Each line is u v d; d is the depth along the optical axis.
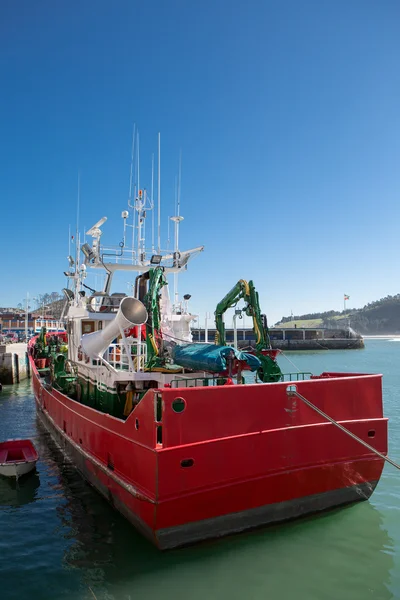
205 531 7.72
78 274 17.41
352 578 7.21
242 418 7.87
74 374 16.31
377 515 9.19
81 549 8.37
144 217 15.80
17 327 72.62
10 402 26.94
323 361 69.19
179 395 7.37
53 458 14.73
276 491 8.20
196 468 7.45
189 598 6.79
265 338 10.76
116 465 9.09
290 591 6.88
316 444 8.55
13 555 8.27
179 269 15.66
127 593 6.98
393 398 28.80
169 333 13.97
